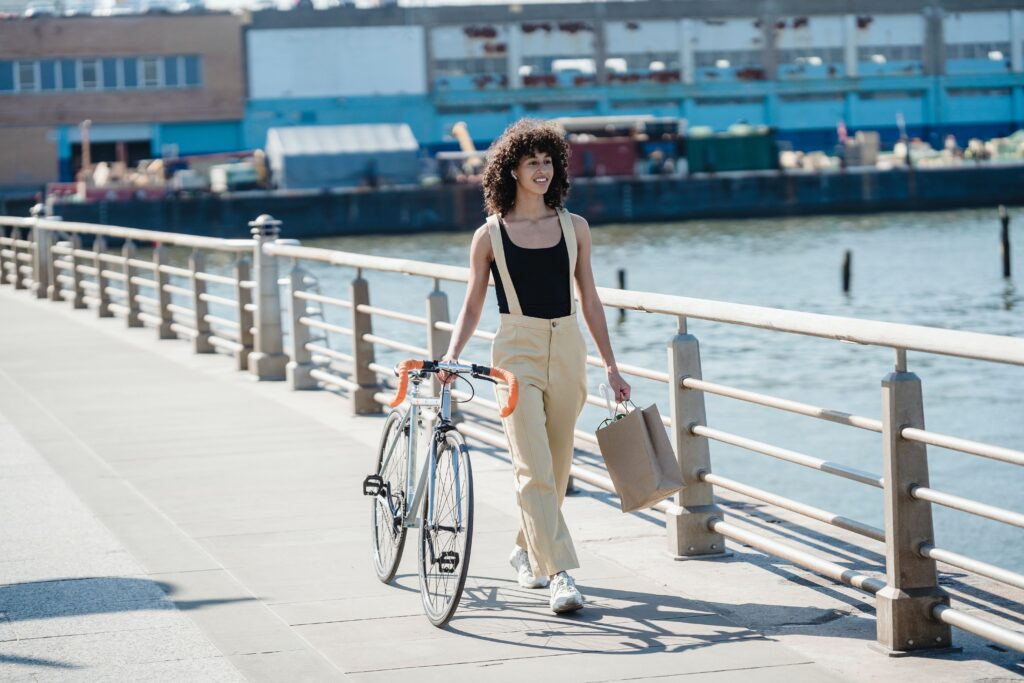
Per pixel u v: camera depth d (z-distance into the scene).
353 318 11.90
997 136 96.62
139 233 19.03
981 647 5.56
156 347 17.44
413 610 6.20
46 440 10.77
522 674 5.32
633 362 29.16
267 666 5.45
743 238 68.38
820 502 15.55
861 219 79.31
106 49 84.12
